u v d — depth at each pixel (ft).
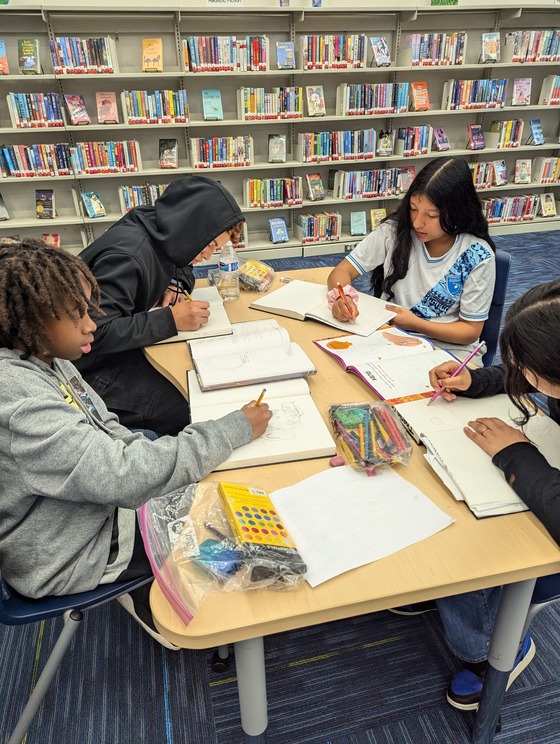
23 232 13.74
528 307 2.70
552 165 16.24
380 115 13.96
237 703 4.18
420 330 5.41
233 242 5.93
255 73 12.60
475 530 2.67
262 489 2.94
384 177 14.97
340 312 5.05
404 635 4.69
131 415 5.37
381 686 4.29
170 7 11.57
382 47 13.39
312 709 4.14
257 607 2.29
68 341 3.02
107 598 3.18
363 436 3.26
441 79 14.96
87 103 12.84
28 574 3.03
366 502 2.85
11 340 2.89
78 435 2.76
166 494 2.93
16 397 2.72
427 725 4.01
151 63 12.19
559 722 4.02
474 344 5.76
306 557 2.52
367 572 2.45
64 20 11.94
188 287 6.06
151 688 4.30
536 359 2.60
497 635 3.21
